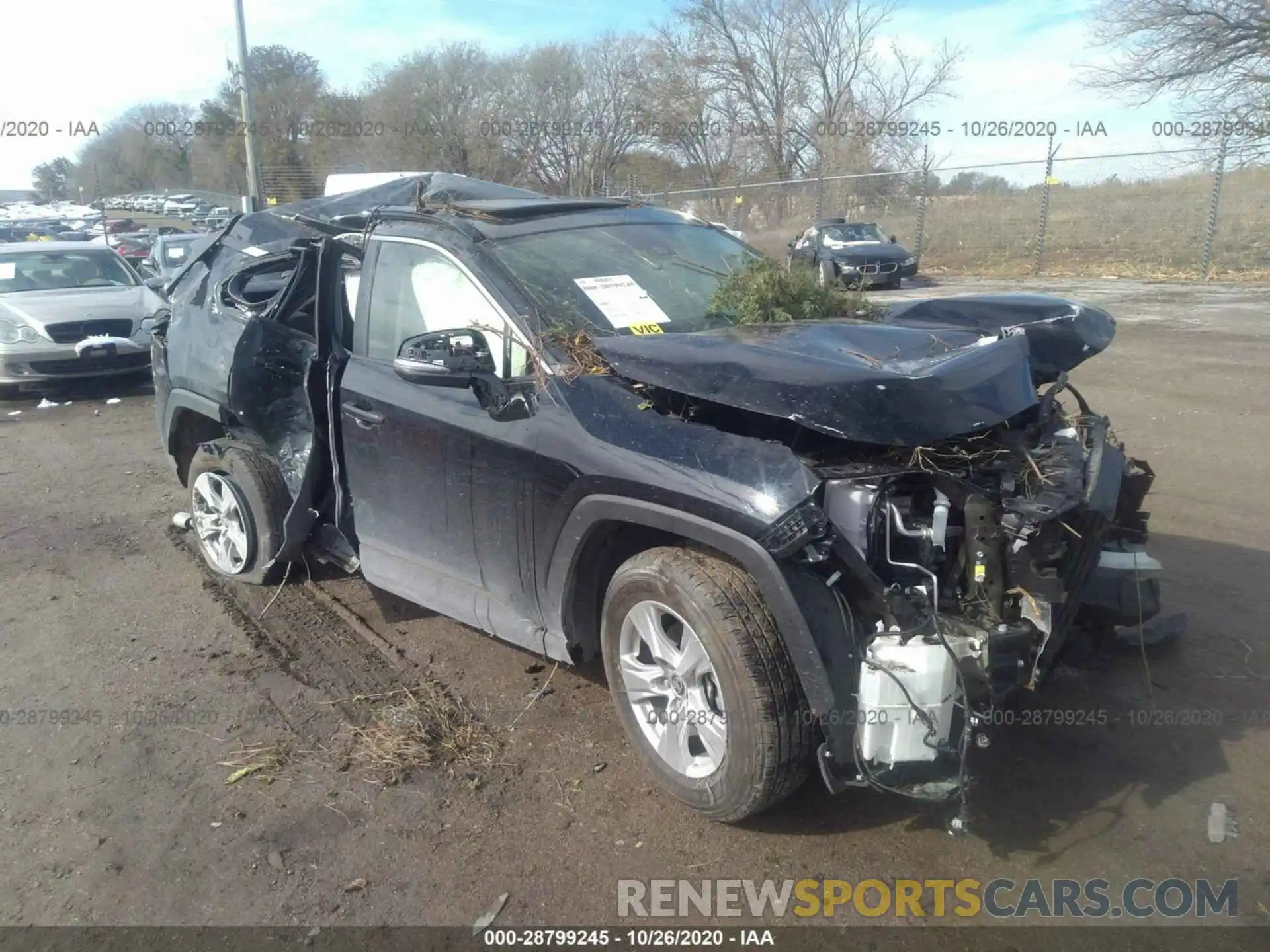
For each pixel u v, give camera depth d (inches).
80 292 465.7
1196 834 126.0
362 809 136.7
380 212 184.2
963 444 131.7
